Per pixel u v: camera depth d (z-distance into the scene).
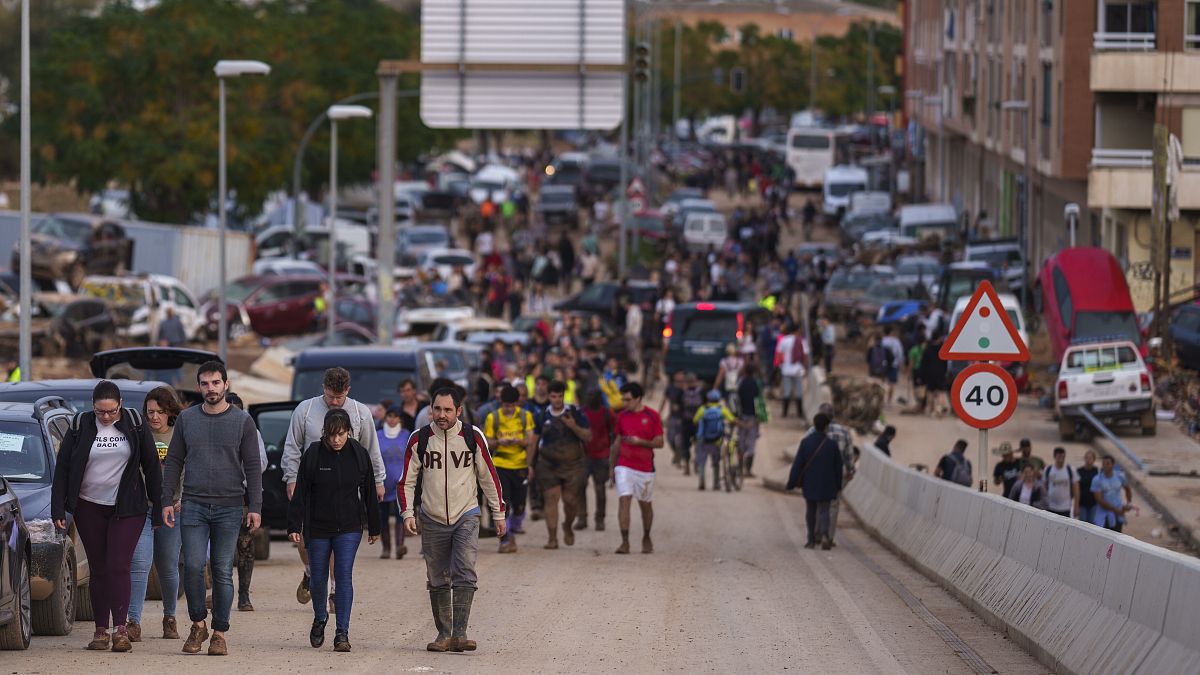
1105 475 73.88
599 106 99.44
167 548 39.19
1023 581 42.56
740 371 110.88
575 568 58.69
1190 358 128.88
